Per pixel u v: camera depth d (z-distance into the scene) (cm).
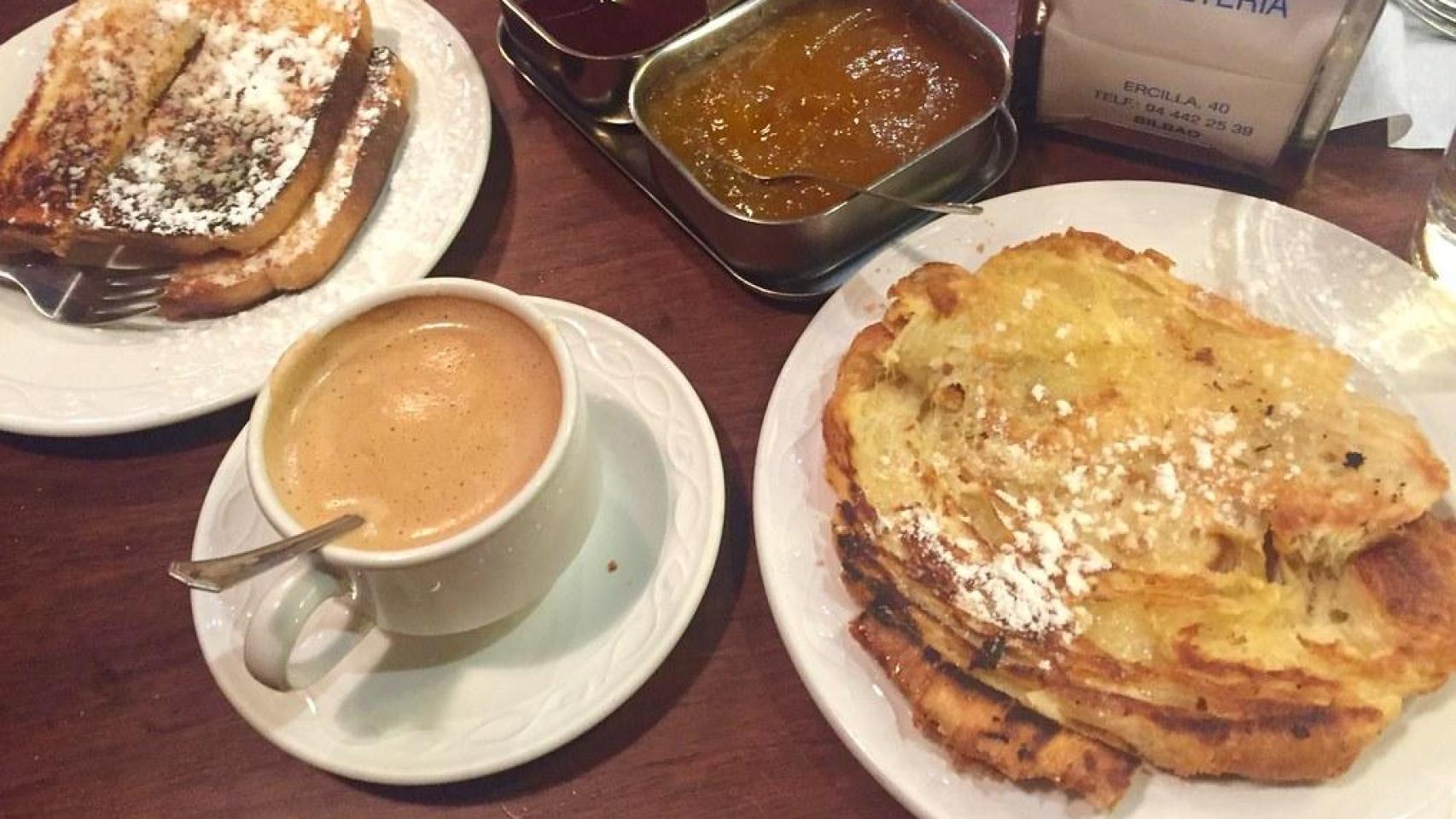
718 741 28
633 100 37
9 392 34
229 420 35
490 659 28
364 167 37
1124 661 25
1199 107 35
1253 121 34
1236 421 29
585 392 32
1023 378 30
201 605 29
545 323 28
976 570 27
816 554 29
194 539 31
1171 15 32
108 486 34
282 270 35
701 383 34
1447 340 31
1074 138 38
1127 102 36
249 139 38
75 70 40
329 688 28
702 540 29
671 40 38
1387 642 25
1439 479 27
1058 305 31
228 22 41
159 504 33
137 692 30
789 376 32
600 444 31
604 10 41
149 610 31
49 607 32
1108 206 34
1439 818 24
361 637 28
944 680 26
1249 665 25
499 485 26
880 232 36
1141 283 31
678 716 28
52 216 36
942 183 36
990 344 30
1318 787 24
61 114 39
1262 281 32
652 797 27
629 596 29
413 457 27
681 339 35
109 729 30
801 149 37
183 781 29
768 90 38
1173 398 29
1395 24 37
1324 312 31
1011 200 34
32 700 30
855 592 27
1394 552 26
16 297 37
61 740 29
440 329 29
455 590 26
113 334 35
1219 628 26
